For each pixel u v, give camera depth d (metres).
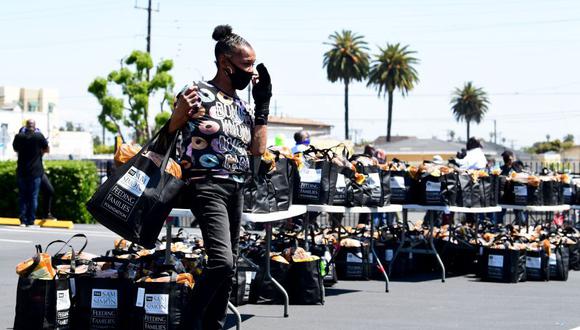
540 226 11.26
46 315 5.26
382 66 75.50
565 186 11.87
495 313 7.07
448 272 10.26
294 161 6.54
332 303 7.43
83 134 67.38
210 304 4.84
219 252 4.54
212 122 4.68
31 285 5.27
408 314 6.91
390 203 8.86
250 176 5.00
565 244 10.15
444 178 9.09
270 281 7.16
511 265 9.27
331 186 7.28
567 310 7.29
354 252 9.05
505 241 9.49
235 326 6.12
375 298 7.82
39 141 14.83
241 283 6.99
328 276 8.56
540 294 8.38
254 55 4.82
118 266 5.75
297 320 6.44
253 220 5.71
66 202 16.53
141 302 5.34
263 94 4.93
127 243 6.91
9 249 11.08
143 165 4.61
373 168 8.16
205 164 4.66
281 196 6.22
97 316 5.49
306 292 7.20
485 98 94.75
